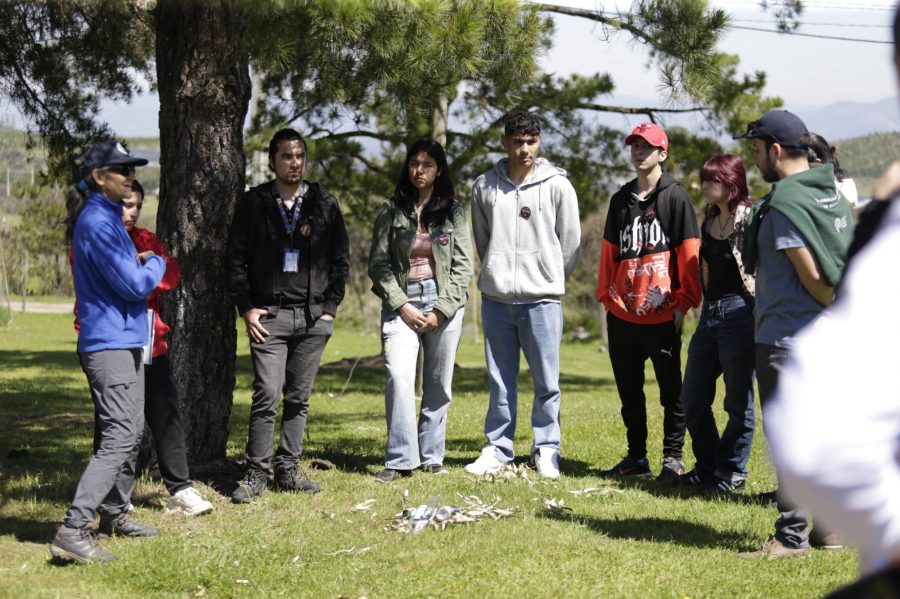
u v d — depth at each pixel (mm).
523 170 6930
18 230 38562
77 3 8570
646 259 6777
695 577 4492
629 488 6535
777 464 1295
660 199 6738
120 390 4891
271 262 6086
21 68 9188
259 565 4711
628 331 6891
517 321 6984
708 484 6535
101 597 4242
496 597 4234
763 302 4637
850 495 1246
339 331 34312
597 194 15375
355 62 7082
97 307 4871
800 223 4379
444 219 6707
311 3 6477
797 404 1267
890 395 1227
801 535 4781
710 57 8789
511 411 7090
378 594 4309
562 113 14766
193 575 4562
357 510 5742
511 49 7453
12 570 4586
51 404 11477
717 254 6344
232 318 6609
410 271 6719
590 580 4453
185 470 5684
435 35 6949
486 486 6352
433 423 6887
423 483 6418
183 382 6473
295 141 6047
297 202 6160
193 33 6316
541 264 6867
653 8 8680
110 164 4863
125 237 4902
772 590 4281
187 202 6422
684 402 6617
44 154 9953
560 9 10812
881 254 1314
